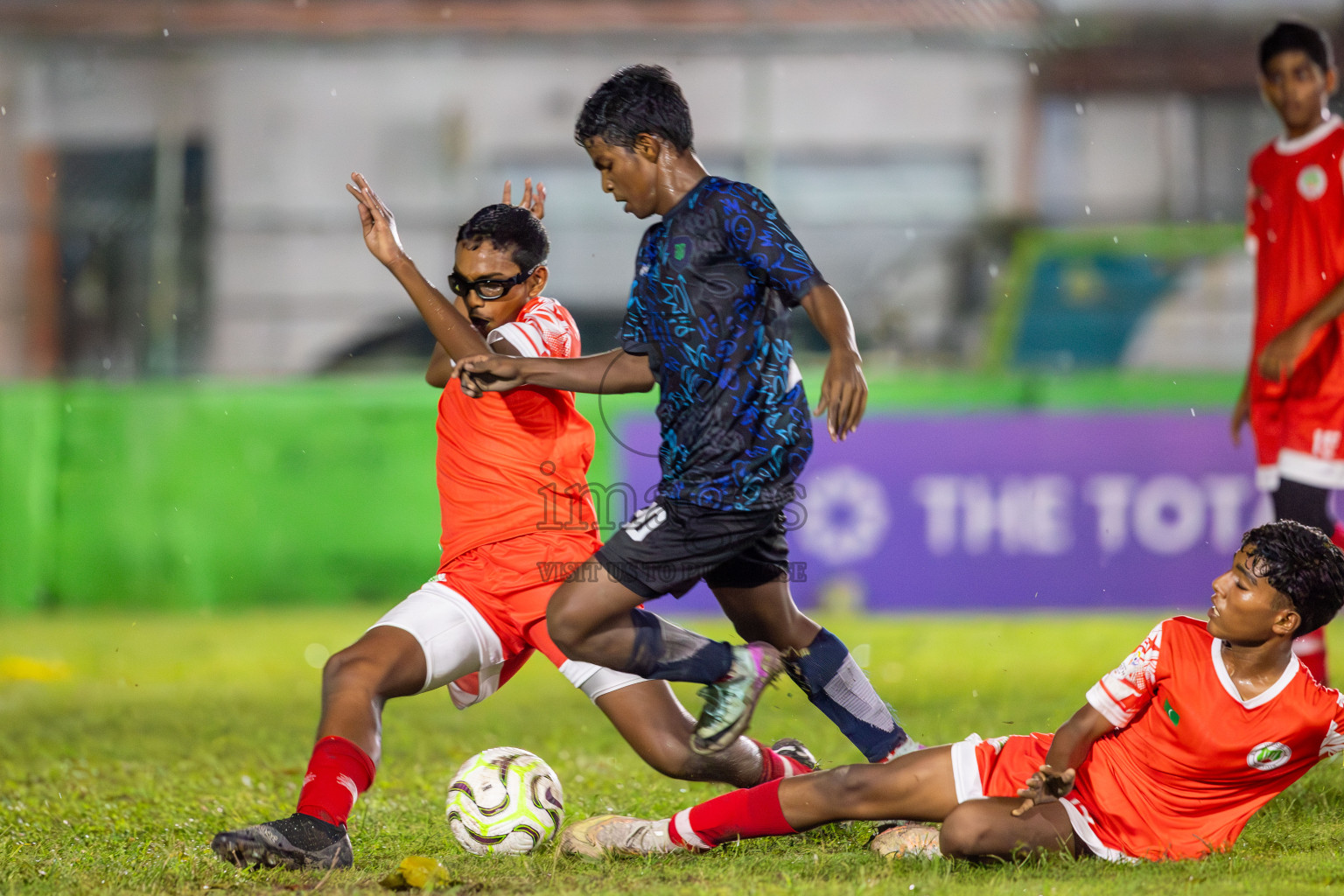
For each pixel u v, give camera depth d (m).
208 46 61.78
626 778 16.88
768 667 12.23
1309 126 20.31
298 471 44.34
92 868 12.05
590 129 12.66
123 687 29.00
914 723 20.61
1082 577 41.12
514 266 13.77
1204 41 63.25
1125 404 41.88
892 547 41.34
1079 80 64.50
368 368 59.41
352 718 12.33
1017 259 53.12
